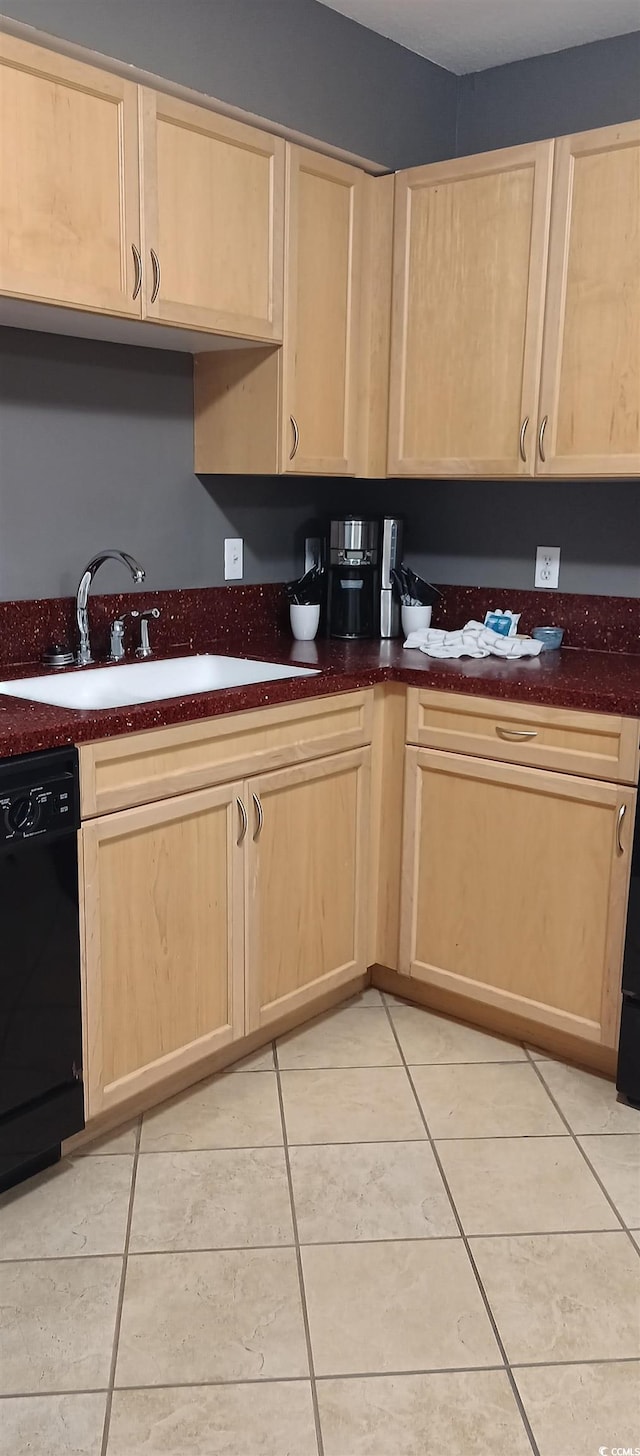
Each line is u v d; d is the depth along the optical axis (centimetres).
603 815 238
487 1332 174
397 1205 204
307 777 251
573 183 247
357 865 275
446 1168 216
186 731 216
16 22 200
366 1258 190
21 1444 152
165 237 226
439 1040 268
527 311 259
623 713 229
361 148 284
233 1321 175
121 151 213
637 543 284
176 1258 189
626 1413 159
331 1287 183
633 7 261
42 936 194
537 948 255
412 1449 152
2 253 195
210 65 243
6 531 239
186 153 228
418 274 278
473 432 275
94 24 218
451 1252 192
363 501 333
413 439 287
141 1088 222
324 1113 235
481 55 296
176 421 277
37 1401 159
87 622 249
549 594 301
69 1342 170
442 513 323
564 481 289
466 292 270
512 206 258
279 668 267
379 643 307
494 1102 240
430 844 271
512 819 254
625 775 231
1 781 181
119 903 210
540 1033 265
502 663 274
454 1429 156
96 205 210
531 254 256
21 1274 184
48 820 190
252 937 243
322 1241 194
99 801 200
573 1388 163
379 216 283
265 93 256
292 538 320
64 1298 179
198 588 290
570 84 288
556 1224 200
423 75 300
